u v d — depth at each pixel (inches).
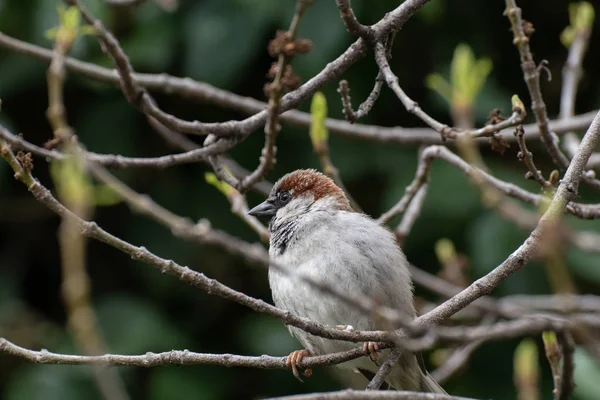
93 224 204.2
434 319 217.5
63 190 189.5
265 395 429.4
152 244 445.7
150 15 423.5
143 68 436.5
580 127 349.7
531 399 229.1
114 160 288.5
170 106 464.8
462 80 244.7
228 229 438.9
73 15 232.7
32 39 416.8
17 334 430.6
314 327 212.7
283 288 293.7
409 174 427.5
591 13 346.9
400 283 291.0
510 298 378.6
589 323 302.2
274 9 411.5
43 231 473.1
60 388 393.1
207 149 288.2
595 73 486.9
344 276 284.0
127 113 442.3
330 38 400.5
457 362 341.7
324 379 430.0
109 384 220.7
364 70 434.6
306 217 297.6
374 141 382.6
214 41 416.2
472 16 451.8
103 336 414.3
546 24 486.6
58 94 227.3
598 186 279.7
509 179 429.4
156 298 445.7
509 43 465.7
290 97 278.7
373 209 454.0
